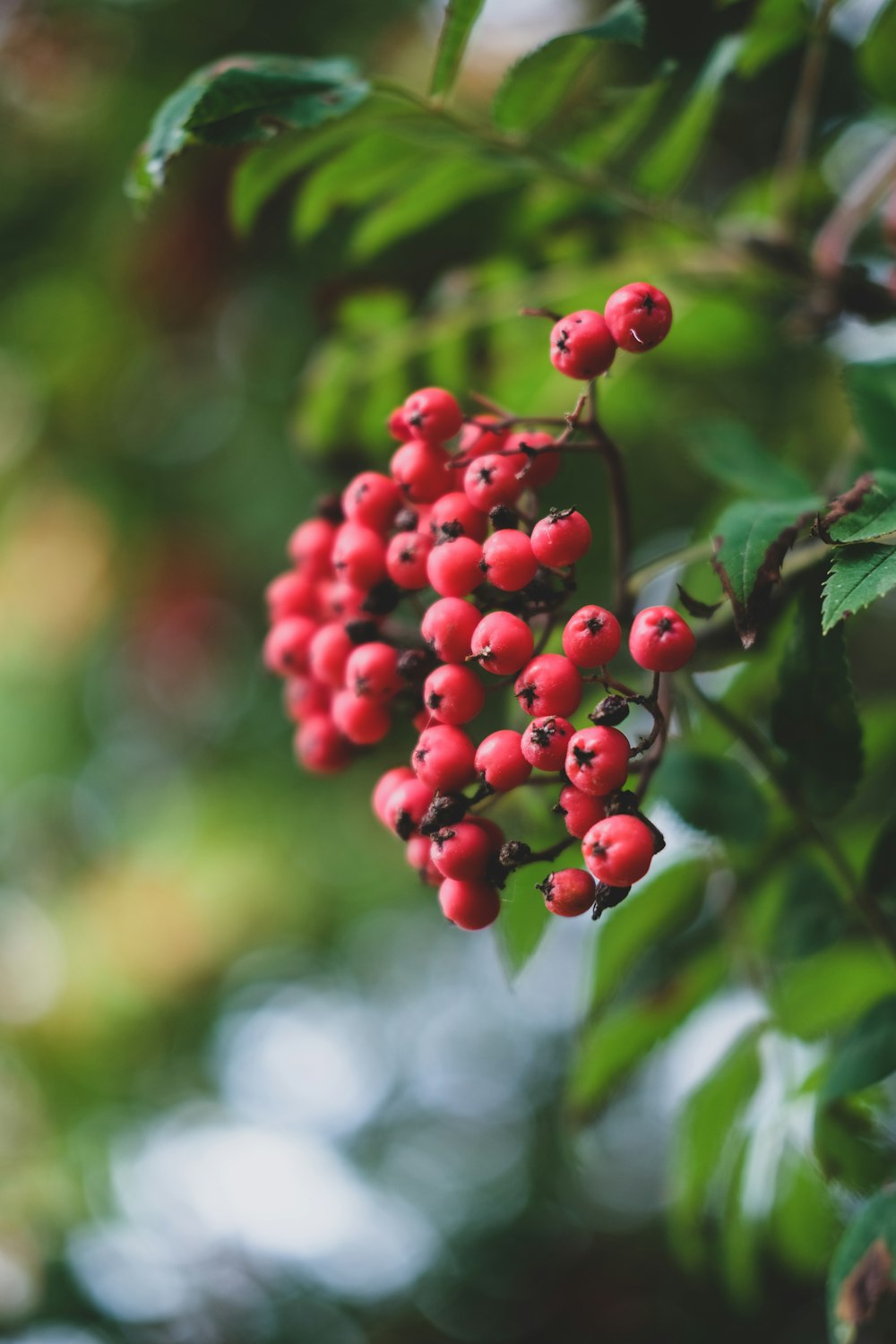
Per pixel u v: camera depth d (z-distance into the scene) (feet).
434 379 1.71
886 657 2.34
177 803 3.20
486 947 3.33
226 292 2.51
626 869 1.19
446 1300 2.82
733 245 1.61
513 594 1.28
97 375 2.72
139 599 2.96
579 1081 1.52
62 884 3.32
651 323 1.25
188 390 2.72
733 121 2.13
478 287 1.67
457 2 1.41
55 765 3.16
